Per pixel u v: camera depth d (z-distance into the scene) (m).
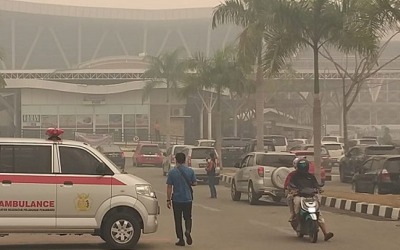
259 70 32.69
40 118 72.25
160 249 11.80
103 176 11.45
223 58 38.75
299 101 77.12
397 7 19.83
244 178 22.39
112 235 11.41
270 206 21.16
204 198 24.53
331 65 89.25
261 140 33.03
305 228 13.01
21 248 11.93
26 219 11.04
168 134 59.09
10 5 122.56
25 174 11.13
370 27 20.62
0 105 81.62
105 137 60.41
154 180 33.25
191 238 12.51
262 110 33.06
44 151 11.30
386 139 65.75
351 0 23.56
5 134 76.19
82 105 72.31
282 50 24.48
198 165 30.64
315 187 13.30
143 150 47.09
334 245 12.40
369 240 13.13
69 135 72.19
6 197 10.99
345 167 30.44
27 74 84.81
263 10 24.88
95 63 97.00
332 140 53.12
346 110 35.72
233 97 57.81
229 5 29.12
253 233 14.24
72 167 11.35
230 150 43.97
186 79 42.03
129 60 96.88
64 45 129.50
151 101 72.38
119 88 71.69
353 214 18.84
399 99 107.81
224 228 15.17
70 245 12.33
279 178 20.72
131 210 11.55
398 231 14.66
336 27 23.83
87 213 11.27
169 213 18.73
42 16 126.12
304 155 26.89
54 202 11.15
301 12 23.66
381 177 21.80
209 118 67.56
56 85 71.56
